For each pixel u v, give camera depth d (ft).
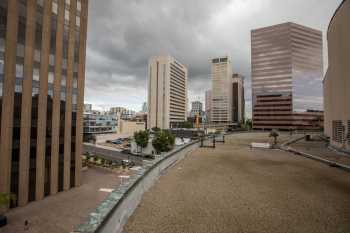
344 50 97.25
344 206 24.49
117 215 18.48
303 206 24.50
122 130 351.67
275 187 32.01
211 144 108.78
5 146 67.67
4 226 61.98
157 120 436.35
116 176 130.31
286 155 70.08
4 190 67.36
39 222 64.85
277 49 335.67
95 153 205.98
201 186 31.96
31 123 76.02
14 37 70.18
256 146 94.79
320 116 334.85
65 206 76.64
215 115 549.13
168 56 435.12
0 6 66.59
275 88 334.65
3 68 67.21
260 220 21.01
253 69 355.56
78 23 96.94
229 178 37.17
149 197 27.07
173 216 21.76
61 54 88.02
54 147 85.51
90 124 303.68
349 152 80.84
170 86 441.27
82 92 99.55
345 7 96.27
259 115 346.74
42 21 79.82
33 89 76.54
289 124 320.50
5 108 67.67
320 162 56.03
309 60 333.83
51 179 84.69
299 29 331.98
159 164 38.99
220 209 23.54
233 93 598.75
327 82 160.25
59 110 87.35
